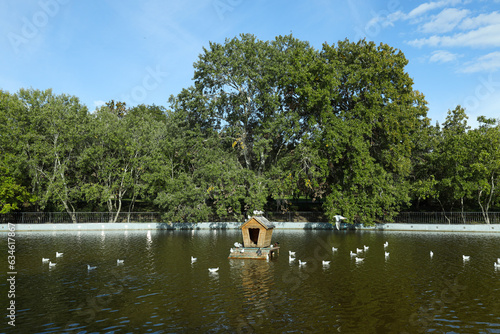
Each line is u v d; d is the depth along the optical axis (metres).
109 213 58.88
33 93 55.62
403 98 52.59
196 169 60.62
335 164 58.16
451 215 54.56
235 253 30.00
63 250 33.94
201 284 21.42
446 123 62.06
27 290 20.23
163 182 59.00
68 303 17.94
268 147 55.62
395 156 53.03
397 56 54.44
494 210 60.47
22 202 57.53
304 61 53.84
